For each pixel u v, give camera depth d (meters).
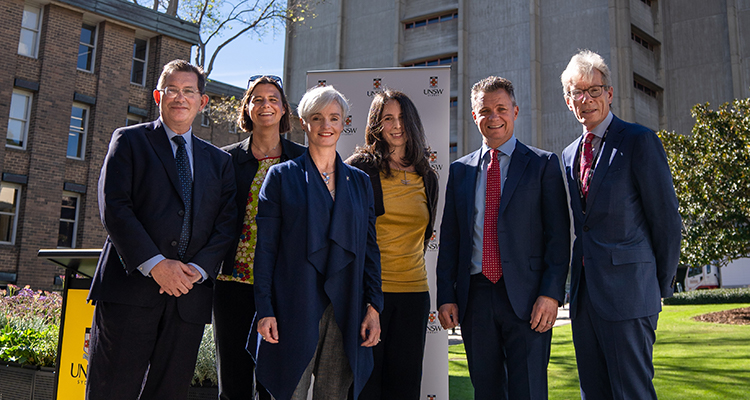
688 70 31.59
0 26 16.06
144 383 2.63
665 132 15.93
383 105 3.32
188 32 19.31
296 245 2.51
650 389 2.76
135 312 2.54
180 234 2.65
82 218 17.22
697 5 31.80
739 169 13.18
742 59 30.56
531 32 30.08
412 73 4.34
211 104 19.80
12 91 16.31
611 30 28.88
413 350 3.07
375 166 3.23
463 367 7.40
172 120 2.80
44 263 16.27
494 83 3.20
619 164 2.83
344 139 4.36
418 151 3.29
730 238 13.17
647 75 30.77
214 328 3.18
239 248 3.13
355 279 2.55
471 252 3.13
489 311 3.04
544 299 2.90
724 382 5.95
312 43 37.12
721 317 12.92
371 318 2.58
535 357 2.95
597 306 2.78
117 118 18.02
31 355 4.66
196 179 2.76
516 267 2.99
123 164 2.62
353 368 2.43
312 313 2.43
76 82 17.36
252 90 3.38
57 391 3.81
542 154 3.14
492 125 3.15
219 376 3.11
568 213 3.07
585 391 2.89
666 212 2.74
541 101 29.94
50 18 16.89
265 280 2.48
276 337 2.40
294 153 3.40
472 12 32.03
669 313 15.05
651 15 31.97
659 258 2.81
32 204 16.19
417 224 3.22
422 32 33.34
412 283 3.14
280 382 2.36
